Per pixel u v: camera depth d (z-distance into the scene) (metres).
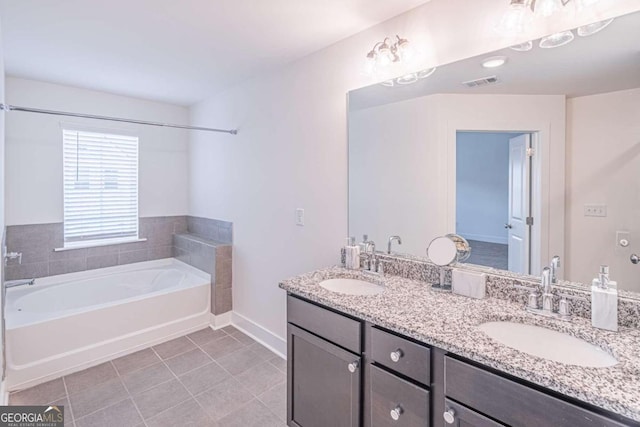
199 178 3.79
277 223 2.72
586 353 1.15
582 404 0.87
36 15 1.87
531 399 0.95
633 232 1.27
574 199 1.39
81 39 2.18
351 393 1.46
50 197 3.14
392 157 1.93
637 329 1.19
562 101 1.40
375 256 2.02
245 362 2.57
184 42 2.21
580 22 1.32
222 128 3.37
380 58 1.84
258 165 2.90
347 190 2.17
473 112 1.63
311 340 1.65
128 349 2.69
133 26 2.00
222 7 1.79
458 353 1.09
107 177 3.50
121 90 3.31
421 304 1.46
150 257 3.80
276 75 2.67
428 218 1.80
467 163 1.66
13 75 2.87
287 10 1.81
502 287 1.52
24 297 2.79
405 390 1.25
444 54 1.68
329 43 2.21
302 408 1.73
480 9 1.56
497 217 1.58
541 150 1.46
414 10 1.79
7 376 2.13
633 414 0.78
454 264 1.70
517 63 1.48
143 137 3.69
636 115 1.25
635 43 1.23
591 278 1.35
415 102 1.81
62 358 2.36
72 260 3.28
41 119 3.06
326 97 2.28
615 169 1.29
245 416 1.96
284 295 2.69
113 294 3.38
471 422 1.07
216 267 3.17
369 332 1.40
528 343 1.29
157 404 2.06
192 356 2.65
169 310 2.95
